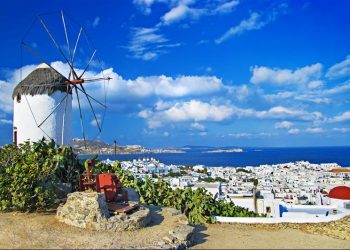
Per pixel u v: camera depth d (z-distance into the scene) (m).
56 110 20.38
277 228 15.32
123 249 10.62
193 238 12.60
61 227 12.36
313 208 27.36
